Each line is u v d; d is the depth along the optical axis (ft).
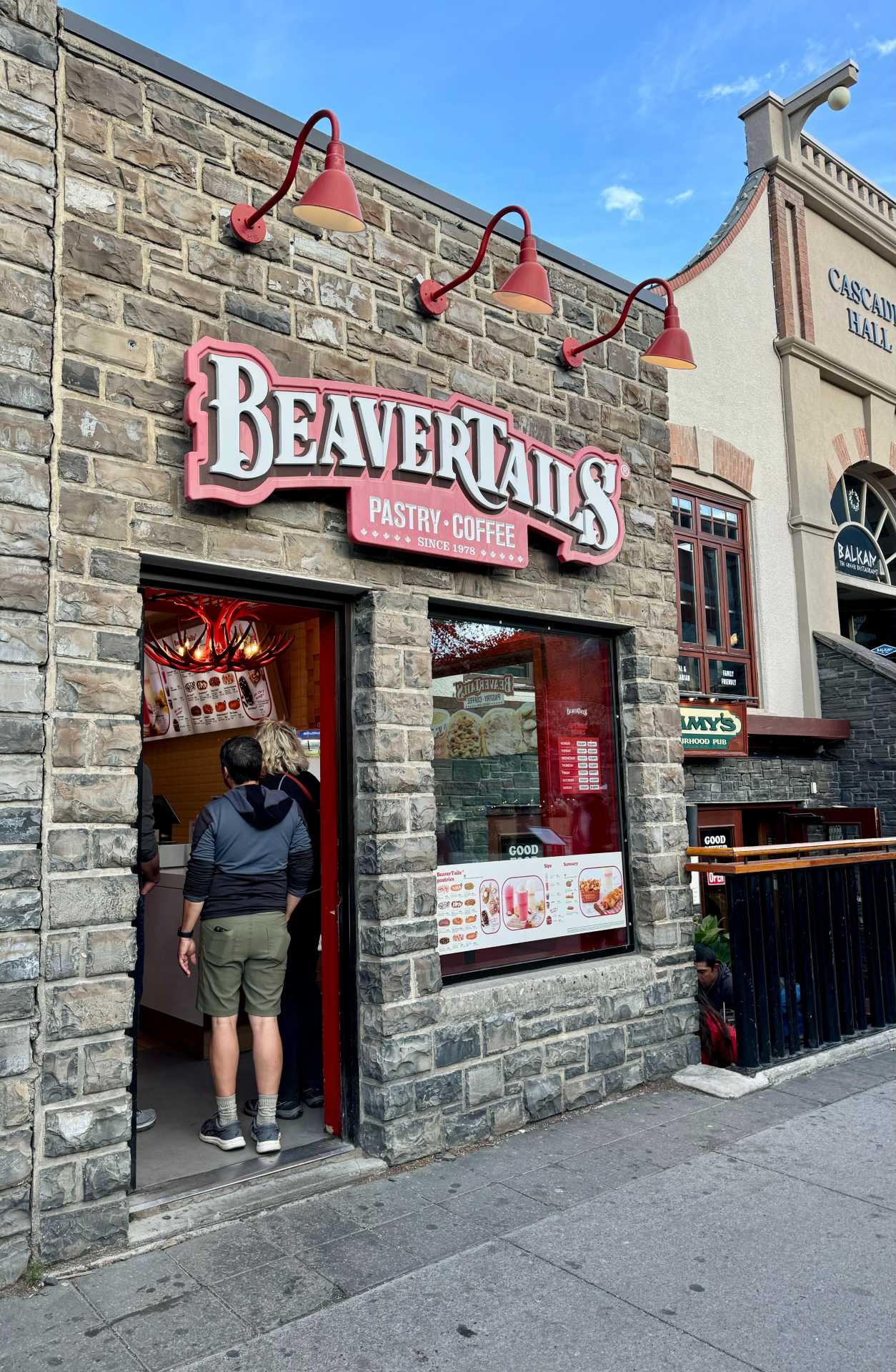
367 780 14.76
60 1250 10.89
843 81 35.06
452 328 16.80
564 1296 10.48
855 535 39.86
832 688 34.42
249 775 15.01
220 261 13.78
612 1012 17.51
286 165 14.75
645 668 19.60
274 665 24.76
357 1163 13.92
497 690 17.35
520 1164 14.28
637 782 19.22
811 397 36.27
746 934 18.76
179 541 12.82
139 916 14.62
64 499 11.81
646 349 20.75
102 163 12.72
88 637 11.78
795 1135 15.44
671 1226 12.15
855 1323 9.98
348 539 14.76
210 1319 9.98
